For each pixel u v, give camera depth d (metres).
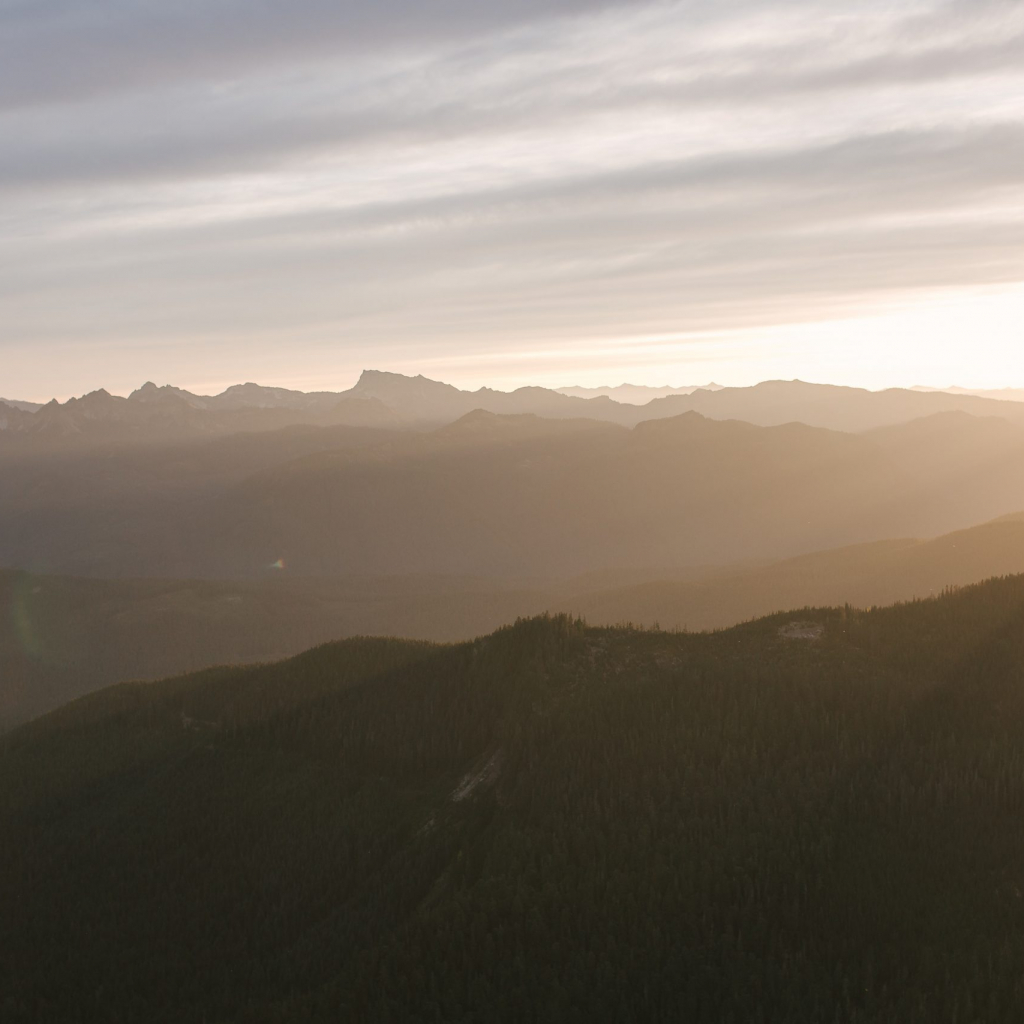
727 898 111.62
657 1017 99.88
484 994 105.25
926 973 98.06
